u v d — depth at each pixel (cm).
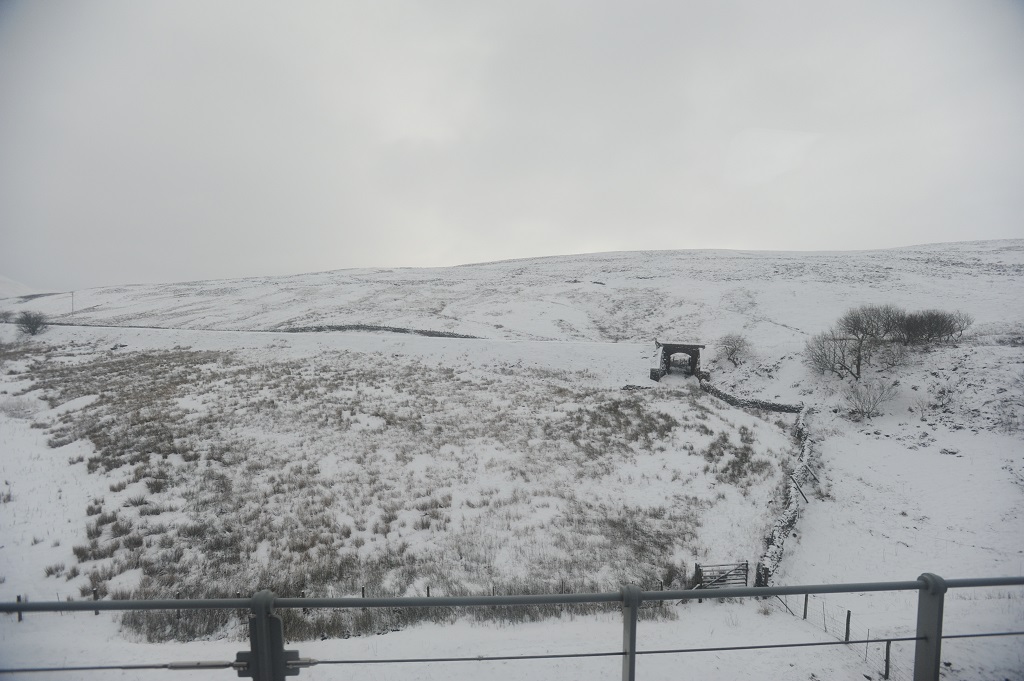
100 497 1709
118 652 780
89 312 7750
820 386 3459
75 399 2956
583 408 3047
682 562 1513
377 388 3234
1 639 939
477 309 6612
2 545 1409
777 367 3912
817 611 1204
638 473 2166
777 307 5731
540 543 1589
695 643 902
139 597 1228
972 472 2241
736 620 1081
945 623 859
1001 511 1920
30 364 3950
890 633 965
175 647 796
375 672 588
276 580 1345
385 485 1944
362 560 1463
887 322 3594
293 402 2831
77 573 1313
